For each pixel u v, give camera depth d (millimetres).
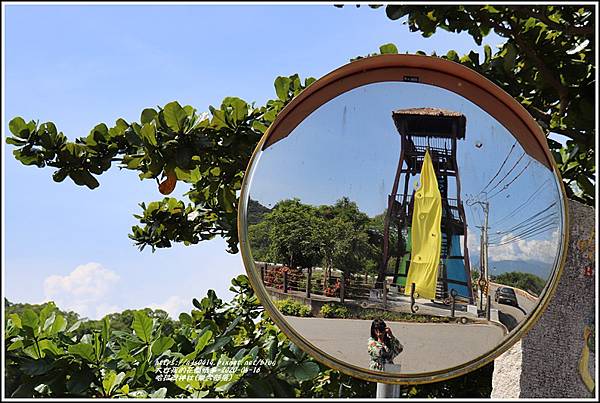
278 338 2398
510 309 1713
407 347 1697
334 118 1784
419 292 1724
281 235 1733
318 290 1722
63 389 1952
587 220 2139
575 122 2453
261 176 1748
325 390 2428
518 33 2479
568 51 2344
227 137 2398
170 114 2217
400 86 1811
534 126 1778
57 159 2377
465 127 1794
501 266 1731
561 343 2096
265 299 1699
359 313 1715
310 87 1754
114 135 2406
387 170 1771
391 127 1792
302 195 1755
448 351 1695
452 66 1787
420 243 1741
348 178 1765
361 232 1748
